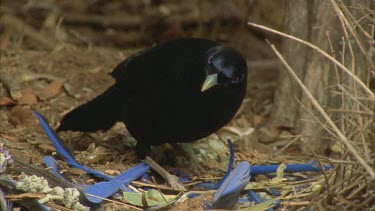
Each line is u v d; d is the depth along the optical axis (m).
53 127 11.80
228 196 8.27
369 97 7.88
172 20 17.89
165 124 9.60
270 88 14.48
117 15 18.06
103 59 14.77
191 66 9.02
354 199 7.70
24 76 13.29
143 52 9.95
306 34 11.65
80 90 13.28
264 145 11.87
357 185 7.79
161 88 9.36
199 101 9.10
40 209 7.81
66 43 15.45
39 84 13.22
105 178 9.24
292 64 11.79
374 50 8.30
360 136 8.04
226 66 8.69
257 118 12.98
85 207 8.00
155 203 8.44
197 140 10.42
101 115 10.86
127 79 9.91
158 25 17.86
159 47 9.68
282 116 12.10
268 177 10.14
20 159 8.82
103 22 17.69
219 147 11.17
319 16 11.29
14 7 17.27
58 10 17.50
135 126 9.97
